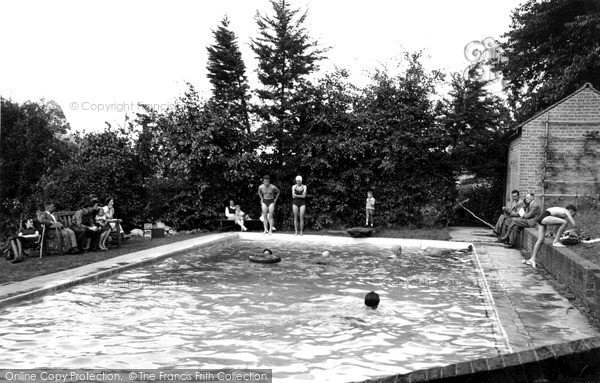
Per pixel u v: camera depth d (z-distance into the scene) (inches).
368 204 781.9
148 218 812.0
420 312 316.8
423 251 601.9
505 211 680.4
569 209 433.7
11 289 350.0
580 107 713.0
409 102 829.2
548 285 377.7
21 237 479.5
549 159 721.0
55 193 705.0
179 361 228.7
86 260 477.1
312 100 821.2
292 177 845.8
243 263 506.9
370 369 218.4
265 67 868.6
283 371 216.2
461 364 134.7
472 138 911.7
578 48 962.1
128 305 330.3
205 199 821.9
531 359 132.0
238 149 828.0
